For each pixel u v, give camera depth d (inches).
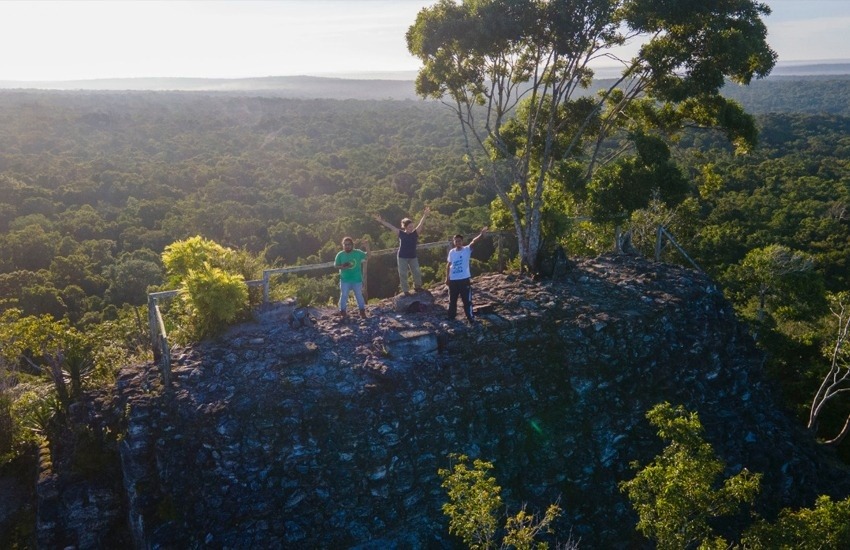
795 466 424.8
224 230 2087.8
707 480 257.8
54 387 465.4
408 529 331.9
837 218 1904.5
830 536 267.6
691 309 488.1
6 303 1339.8
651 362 435.8
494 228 604.1
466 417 376.2
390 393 365.4
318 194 2967.5
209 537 312.3
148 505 328.2
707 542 265.0
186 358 384.2
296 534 317.7
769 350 700.7
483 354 408.5
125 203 2437.3
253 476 329.1
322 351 390.6
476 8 453.1
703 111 578.9
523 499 358.3
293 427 342.0
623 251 649.0
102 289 1605.6
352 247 433.1
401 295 465.7
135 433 338.0
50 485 361.4
